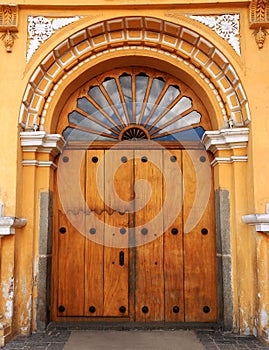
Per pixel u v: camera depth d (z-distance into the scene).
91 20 5.81
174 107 6.41
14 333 5.39
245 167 5.77
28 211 5.75
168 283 6.11
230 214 5.83
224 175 5.91
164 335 5.54
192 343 5.19
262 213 5.41
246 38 5.76
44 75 5.94
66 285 6.11
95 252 6.18
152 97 6.44
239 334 5.53
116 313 6.07
